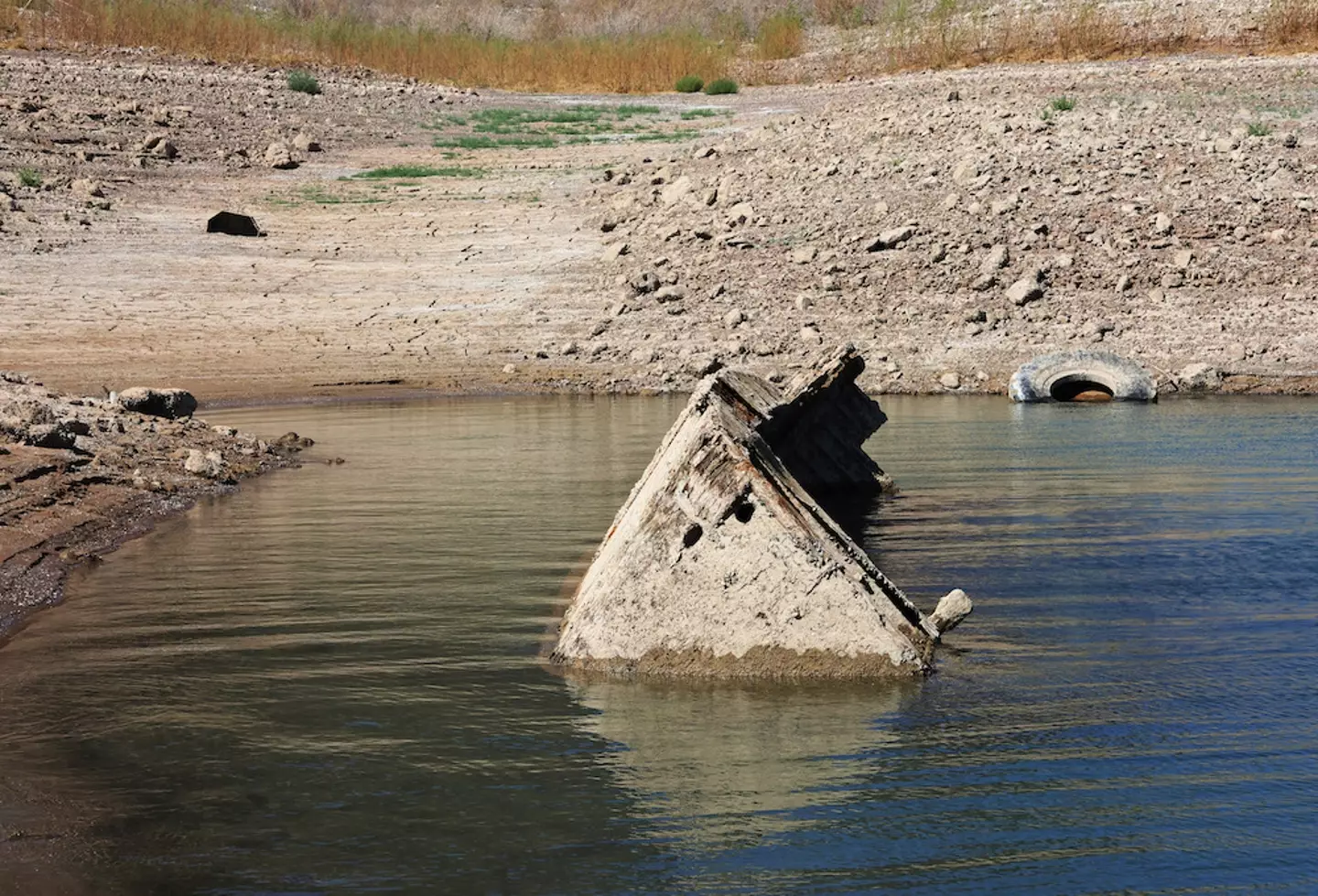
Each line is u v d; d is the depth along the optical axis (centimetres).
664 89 4878
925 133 3472
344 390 2408
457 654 938
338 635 973
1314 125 3362
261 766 756
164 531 1307
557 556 1189
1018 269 2830
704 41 5338
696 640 908
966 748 779
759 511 906
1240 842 672
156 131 3778
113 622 1007
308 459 1748
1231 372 2439
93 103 3903
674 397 2377
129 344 2588
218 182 3509
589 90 4903
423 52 5053
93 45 4606
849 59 5072
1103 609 1036
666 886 634
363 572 1141
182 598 1070
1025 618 1016
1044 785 731
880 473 1527
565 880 638
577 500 1440
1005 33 4909
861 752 775
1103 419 2069
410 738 792
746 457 918
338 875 641
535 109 4359
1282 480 1526
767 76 4941
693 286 2892
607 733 802
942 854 663
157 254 3034
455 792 725
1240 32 4697
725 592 909
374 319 2794
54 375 2392
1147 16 4903
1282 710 827
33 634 980
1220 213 2972
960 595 981
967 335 2647
